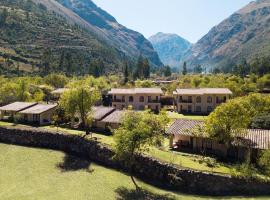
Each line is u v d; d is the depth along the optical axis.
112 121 76.62
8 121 87.56
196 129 63.59
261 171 53.94
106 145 63.56
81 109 75.06
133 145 52.19
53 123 86.12
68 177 56.16
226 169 54.25
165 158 58.12
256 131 61.69
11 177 56.12
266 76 157.62
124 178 55.88
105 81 170.50
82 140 67.69
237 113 58.38
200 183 51.78
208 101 112.25
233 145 58.47
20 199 47.81
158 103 117.62
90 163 62.41
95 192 50.16
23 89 111.88
